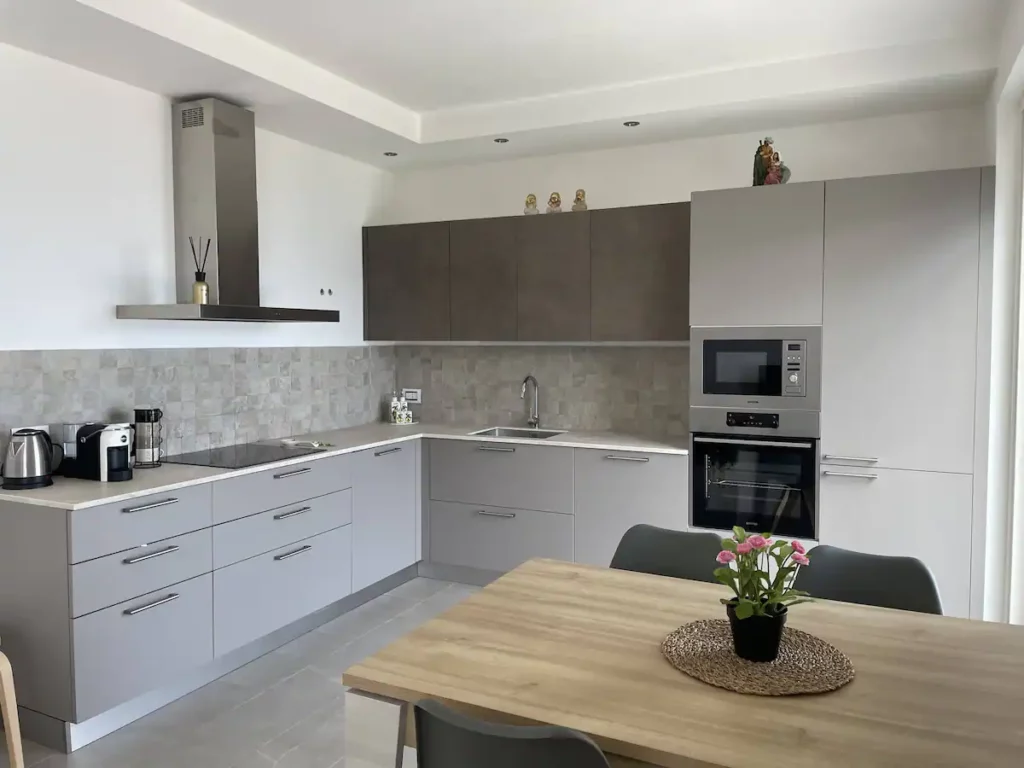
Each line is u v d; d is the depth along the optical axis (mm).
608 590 2145
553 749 1245
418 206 5203
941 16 3109
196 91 3521
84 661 2646
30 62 3041
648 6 3012
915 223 3426
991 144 3543
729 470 3844
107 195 3348
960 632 1841
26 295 3051
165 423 3689
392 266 4918
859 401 3562
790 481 3713
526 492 4336
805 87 3582
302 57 3531
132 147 3451
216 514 3178
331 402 4789
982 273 3332
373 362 5168
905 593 2154
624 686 1546
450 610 1982
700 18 3133
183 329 3764
